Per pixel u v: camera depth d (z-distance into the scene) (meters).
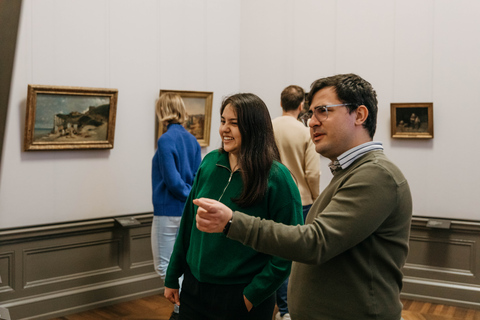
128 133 5.38
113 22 5.17
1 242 4.48
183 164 4.52
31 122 4.55
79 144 4.91
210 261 2.50
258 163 2.44
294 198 2.54
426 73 5.39
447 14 5.25
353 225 1.63
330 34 5.94
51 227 4.75
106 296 5.21
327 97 1.84
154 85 5.57
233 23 6.42
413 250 5.47
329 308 1.77
